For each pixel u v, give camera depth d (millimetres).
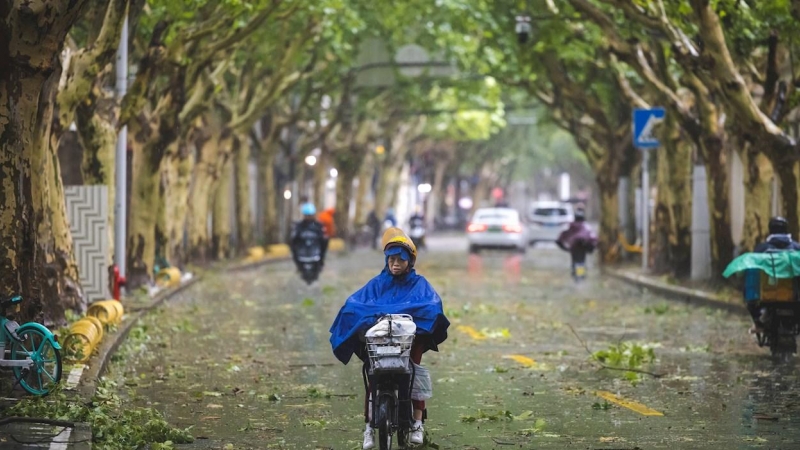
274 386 15641
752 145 26844
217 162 43875
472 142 109188
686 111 30000
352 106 62875
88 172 25844
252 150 65688
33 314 14023
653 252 40656
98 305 20484
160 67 25422
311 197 80562
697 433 12312
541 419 12797
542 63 42344
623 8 24203
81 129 25688
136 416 12578
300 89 55281
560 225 71250
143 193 30922
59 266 20516
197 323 24406
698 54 24219
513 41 39125
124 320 22531
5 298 13477
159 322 24375
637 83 41594
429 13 42500
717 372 17031
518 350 19875
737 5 23109
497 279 40438
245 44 36688
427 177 113125
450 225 121625
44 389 13445
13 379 13555
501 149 111562
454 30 42031
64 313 19453
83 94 20047
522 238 60469
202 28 26188
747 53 25156
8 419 11602
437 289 35125
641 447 11570
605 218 46125
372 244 73188
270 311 27469
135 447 11211
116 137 26031
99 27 20062
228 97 43531
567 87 43312
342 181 69750
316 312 27234
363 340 10531
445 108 69688
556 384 15906
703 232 34156
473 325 24172
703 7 22469
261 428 12617
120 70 25859
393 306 10609
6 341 13375
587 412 13648
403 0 41094
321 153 66688
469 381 16203
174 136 30859
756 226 27516
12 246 13766
